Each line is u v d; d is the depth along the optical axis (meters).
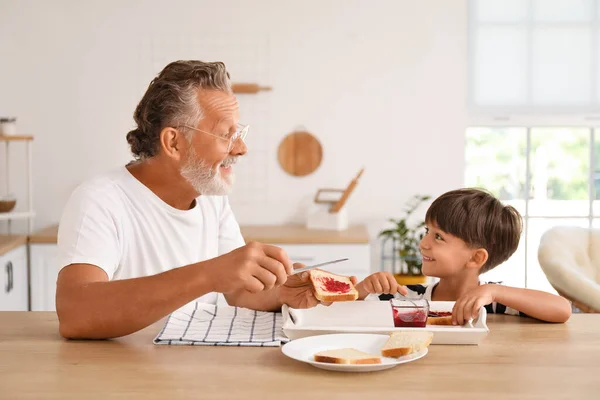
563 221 4.16
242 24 3.97
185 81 1.71
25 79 3.99
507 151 4.14
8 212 3.74
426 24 3.96
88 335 1.44
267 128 4.02
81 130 4.01
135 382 1.19
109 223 1.71
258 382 1.19
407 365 1.29
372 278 1.75
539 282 4.17
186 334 1.47
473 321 1.58
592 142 4.12
